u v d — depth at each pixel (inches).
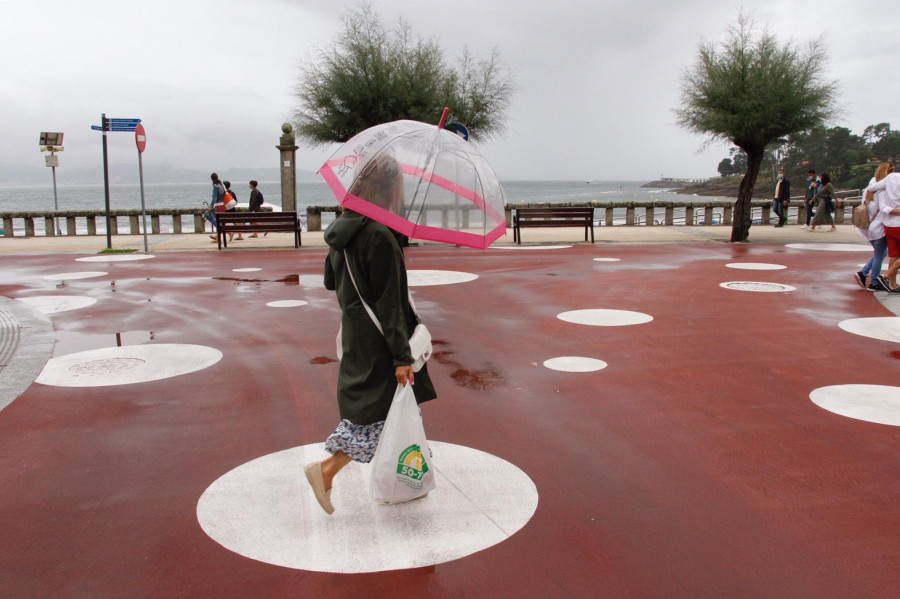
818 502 145.9
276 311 363.3
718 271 515.5
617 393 222.1
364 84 772.6
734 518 138.9
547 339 297.4
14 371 247.4
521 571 120.3
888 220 401.4
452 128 149.8
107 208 690.2
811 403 211.3
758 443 179.2
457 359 264.8
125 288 444.5
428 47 811.4
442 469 163.3
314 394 222.8
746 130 709.9
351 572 120.1
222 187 804.6
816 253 641.0
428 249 692.1
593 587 115.3
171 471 163.6
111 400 216.4
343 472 161.8
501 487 153.3
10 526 137.4
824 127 729.0
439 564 122.6
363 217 125.8
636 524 136.5
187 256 642.8
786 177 951.0
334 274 136.9
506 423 194.9
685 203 1040.8
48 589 115.7
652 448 176.1
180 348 283.0
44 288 446.6
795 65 714.8
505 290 428.8
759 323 328.8
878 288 420.2
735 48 723.4
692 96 749.9
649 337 300.4
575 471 162.1
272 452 175.0
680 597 112.4
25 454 174.2
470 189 129.0
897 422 194.1
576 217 747.4
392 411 130.0
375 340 129.1
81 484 156.7
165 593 114.5
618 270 522.6
